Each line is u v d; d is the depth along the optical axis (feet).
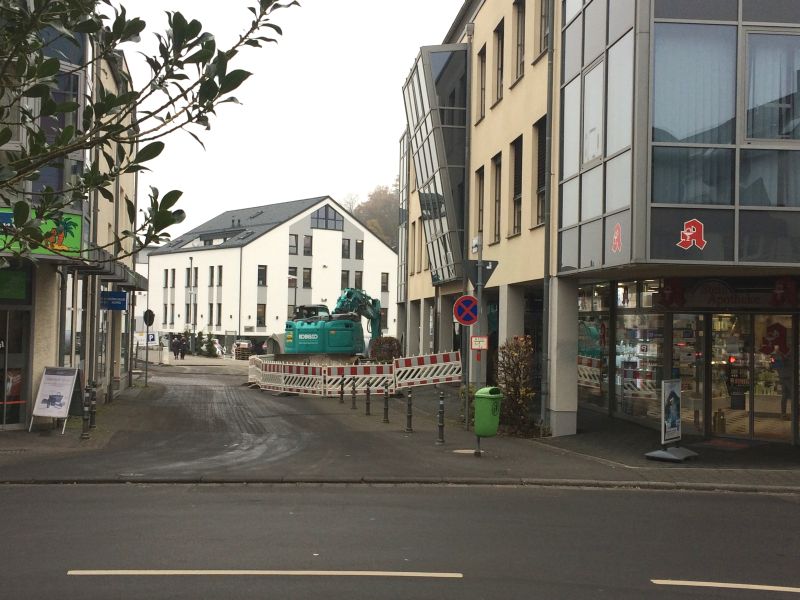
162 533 26.40
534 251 59.06
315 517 29.37
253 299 234.99
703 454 46.01
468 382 58.29
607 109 45.29
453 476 38.81
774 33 41.65
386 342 103.09
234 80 11.94
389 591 19.84
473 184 81.87
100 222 68.49
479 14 79.77
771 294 49.34
